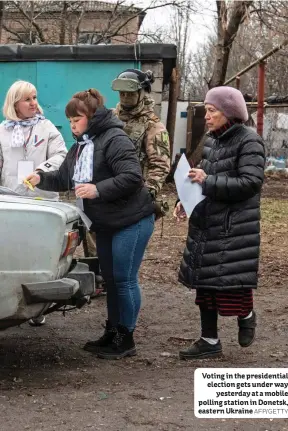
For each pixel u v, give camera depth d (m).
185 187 4.53
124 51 12.68
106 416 3.71
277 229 10.70
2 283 4.02
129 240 4.62
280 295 6.94
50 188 4.92
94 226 4.65
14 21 23.52
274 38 16.81
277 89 28.42
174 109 14.50
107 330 4.99
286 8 14.55
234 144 4.52
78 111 4.52
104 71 12.88
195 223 4.63
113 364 4.76
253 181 4.40
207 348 4.84
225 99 4.50
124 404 3.90
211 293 4.74
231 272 4.48
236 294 4.57
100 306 6.41
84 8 21.69
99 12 24.00
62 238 4.11
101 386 4.25
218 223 4.51
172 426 3.59
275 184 19.16
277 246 9.30
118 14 22.20
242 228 4.49
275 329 5.73
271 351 5.08
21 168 5.29
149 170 5.20
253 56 18.62
